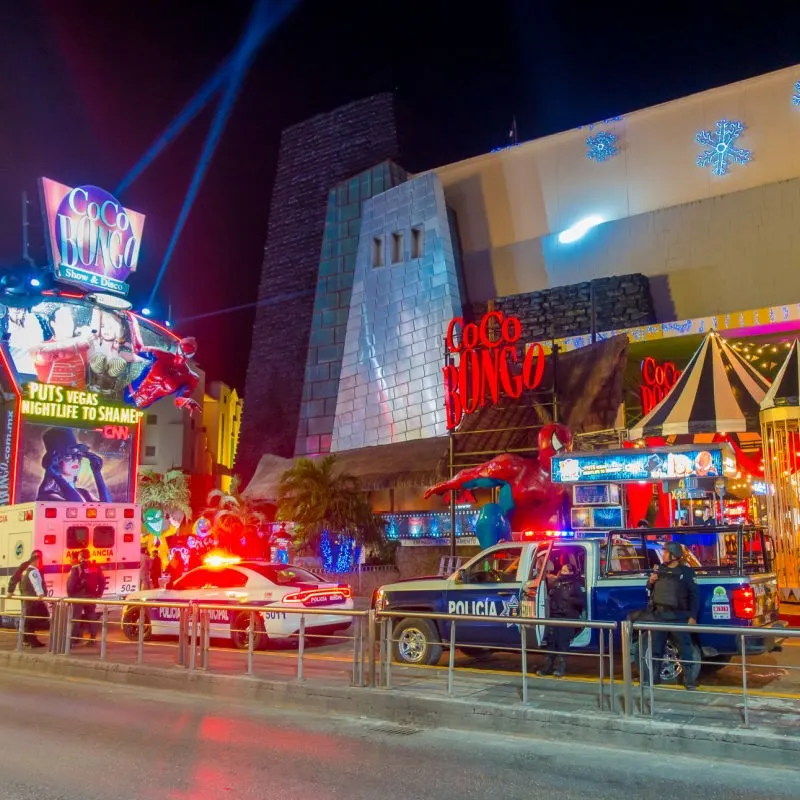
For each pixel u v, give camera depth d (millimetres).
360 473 32062
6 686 11164
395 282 35250
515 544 11805
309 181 42656
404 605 12016
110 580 18828
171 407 64938
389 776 6551
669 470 14656
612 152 31984
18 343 33094
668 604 9117
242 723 8633
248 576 14812
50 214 33500
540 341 30969
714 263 29203
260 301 43344
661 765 6789
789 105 28547
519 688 9188
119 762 7055
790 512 17219
